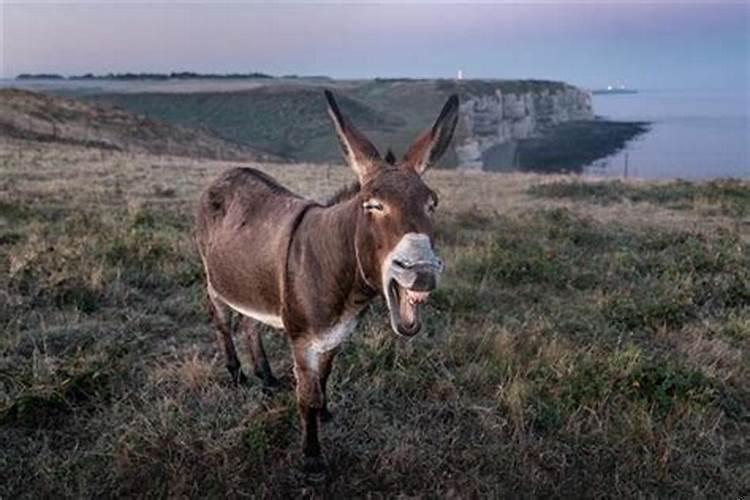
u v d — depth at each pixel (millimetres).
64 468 4340
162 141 56500
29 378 5129
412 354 5879
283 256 4055
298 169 24938
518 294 7906
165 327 6566
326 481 4383
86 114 55875
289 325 4109
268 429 4688
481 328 6656
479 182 20406
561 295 8000
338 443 4695
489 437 4836
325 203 4168
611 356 5848
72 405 4961
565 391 5301
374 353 5770
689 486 4418
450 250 9484
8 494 4199
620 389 5363
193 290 7453
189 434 4562
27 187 15320
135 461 4375
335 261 3719
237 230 4641
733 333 6852
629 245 10500
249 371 5691
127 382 5402
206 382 5367
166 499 4238
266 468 4445
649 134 122250
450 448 4664
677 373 5562
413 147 3541
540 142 111125
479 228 11711
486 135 110812
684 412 5145
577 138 115875
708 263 9094
